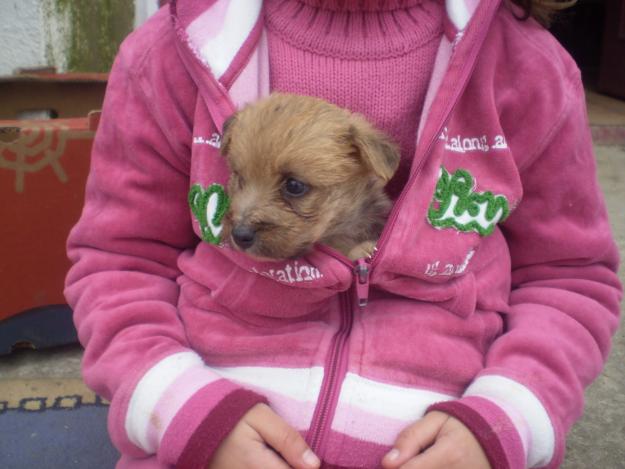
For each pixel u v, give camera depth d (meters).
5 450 1.01
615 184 2.00
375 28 0.74
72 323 1.18
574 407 0.72
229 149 0.71
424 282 0.72
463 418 0.65
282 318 0.72
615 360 1.24
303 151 0.68
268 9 0.76
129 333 0.73
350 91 0.74
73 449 1.02
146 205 0.77
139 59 0.76
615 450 1.06
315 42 0.74
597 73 3.15
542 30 0.77
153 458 0.71
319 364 0.69
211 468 0.65
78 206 1.13
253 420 0.65
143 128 0.76
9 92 1.29
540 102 0.74
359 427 0.68
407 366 0.70
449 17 0.73
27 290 1.15
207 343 0.72
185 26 0.74
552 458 0.69
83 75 1.32
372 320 0.72
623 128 2.34
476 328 0.73
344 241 0.72
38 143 1.09
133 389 0.69
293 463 0.64
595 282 0.78
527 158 0.75
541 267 0.79
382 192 0.75
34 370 1.16
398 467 0.64
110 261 0.78
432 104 0.71
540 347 0.72
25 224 1.12
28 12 1.59
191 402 0.66
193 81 0.75
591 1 3.63
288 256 0.68
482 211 0.73
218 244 0.72
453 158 0.73
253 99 0.74
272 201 0.69
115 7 1.65
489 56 0.74
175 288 0.79
